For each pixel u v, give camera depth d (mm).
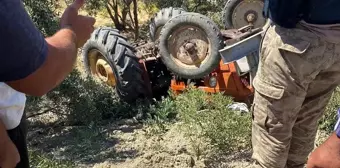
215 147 5504
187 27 7172
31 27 1775
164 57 7336
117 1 14094
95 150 5977
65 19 2074
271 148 3143
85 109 7109
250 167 5074
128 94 7633
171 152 5621
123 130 6719
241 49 6523
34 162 4637
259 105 3131
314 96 3184
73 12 2104
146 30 14039
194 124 5809
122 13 13766
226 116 5637
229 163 5215
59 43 1929
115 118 7531
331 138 2258
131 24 14227
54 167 4727
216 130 5504
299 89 2984
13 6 1708
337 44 2926
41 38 1820
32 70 1778
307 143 3336
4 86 1998
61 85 7016
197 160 5371
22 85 1813
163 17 8953
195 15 7121
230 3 9922
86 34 2133
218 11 13656
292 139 3328
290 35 2906
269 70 3025
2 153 1870
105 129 6758
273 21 2951
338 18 2869
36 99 6965
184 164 5301
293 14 2861
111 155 5770
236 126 5484
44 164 4648
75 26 2076
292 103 3020
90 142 6211
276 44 2961
